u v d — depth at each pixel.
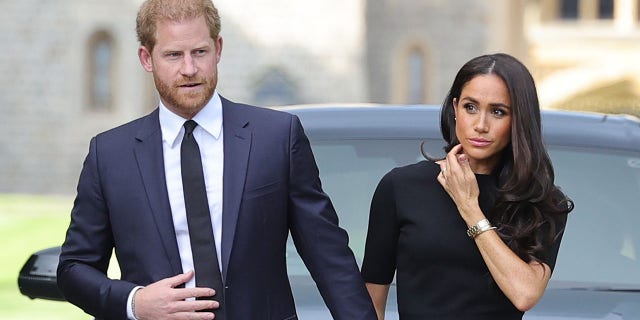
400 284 11.96
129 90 110.75
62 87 110.56
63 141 110.50
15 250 54.88
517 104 11.40
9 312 35.84
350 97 113.31
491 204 11.75
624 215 14.37
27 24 110.56
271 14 113.62
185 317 11.45
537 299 11.44
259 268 11.80
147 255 11.73
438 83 125.44
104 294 11.72
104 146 12.02
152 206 11.75
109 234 12.15
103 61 111.25
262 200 11.80
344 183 14.60
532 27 145.88
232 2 113.75
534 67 146.38
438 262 11.73
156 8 11.48
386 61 125.88
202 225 11.66
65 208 84.06
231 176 11.77
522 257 11.60
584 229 14.30
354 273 12.17
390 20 125.88
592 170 14.70
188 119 11.86
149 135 11.95
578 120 15.63
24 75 110.50
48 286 14.37
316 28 113.50
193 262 11.64
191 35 11.44
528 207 11.60
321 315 13.05
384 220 12.09
